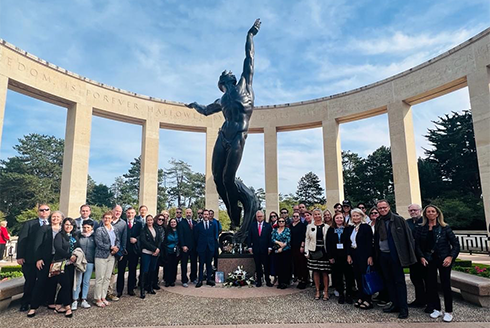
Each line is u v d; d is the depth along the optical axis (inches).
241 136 358.0
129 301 266.1
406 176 674.2
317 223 273.1
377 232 233.6
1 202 1427.2
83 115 679.7
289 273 307.4
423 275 241.0
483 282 240.4
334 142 776.3
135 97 764.6
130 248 287.3
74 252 239.5
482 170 571.2
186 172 2198.6
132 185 2156.7
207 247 322.7
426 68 666.2
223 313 226.1
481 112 578.2
